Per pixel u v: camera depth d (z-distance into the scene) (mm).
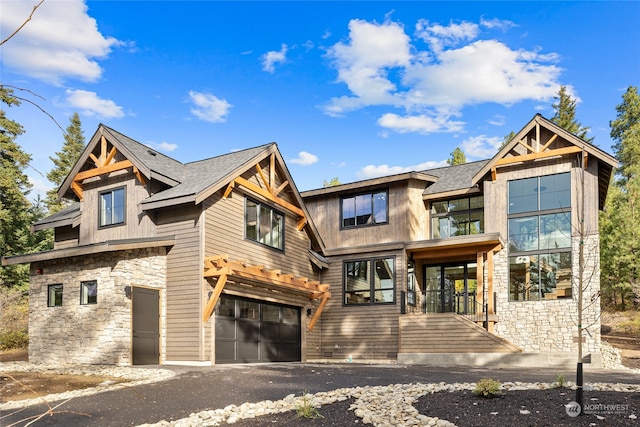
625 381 10500
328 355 20203
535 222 18719
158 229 15320
